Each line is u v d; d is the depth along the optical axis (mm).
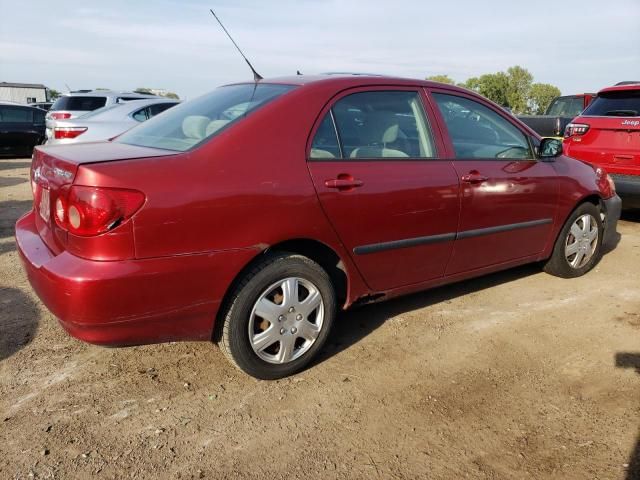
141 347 3371
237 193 2674
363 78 3387
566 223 4531
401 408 2834
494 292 4461
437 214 3480
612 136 6465
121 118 8961
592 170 4762
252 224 2723
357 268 3217
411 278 3537
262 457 2443
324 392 2963
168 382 3006
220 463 2396
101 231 2383
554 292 4480
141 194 2441
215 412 2754
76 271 2387
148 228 2455
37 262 2604
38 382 2953
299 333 3035
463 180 3600
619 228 6840
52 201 2629
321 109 3100
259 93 3242
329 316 3148
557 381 3125
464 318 3947
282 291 2941
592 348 3527
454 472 2379
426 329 3754
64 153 2764
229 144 2766
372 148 3273
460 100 3842
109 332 2496
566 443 2582
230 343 2832
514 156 4102
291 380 3072
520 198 4004
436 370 3219
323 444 2541
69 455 2410
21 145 14805
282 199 2803
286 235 2842
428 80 3711
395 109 3461
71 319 2439
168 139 3027
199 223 2572
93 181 2387
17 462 2352
